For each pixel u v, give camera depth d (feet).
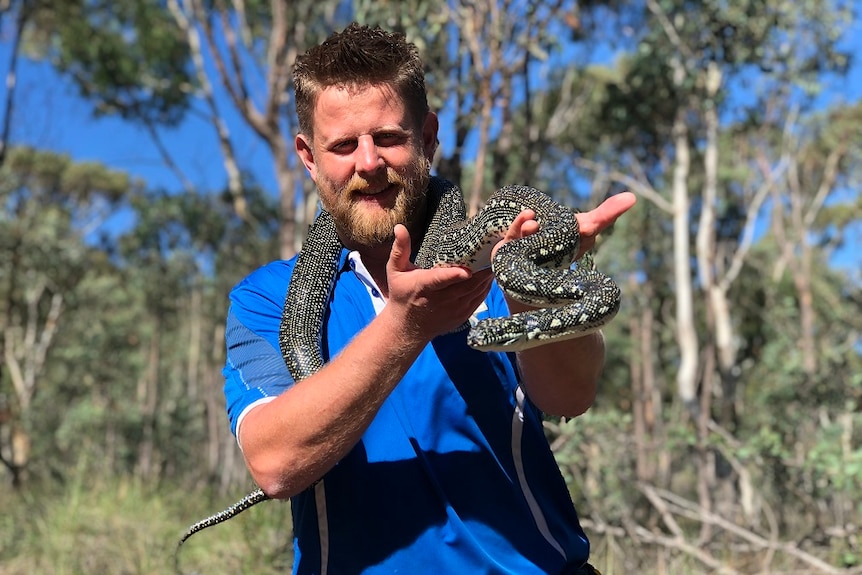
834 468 27.53
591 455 28.50
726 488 45.88
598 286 8.93
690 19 54.13
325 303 10.57
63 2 69.62
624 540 27.78
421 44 27.17
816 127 101.71
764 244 115.24
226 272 113.29
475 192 25.45
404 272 8.08
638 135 80.69
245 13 61.82
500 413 9.87
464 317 8.38
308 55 10.06
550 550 9.66
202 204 101.30
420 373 9.71
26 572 31.32
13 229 92.68
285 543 27.86
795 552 25.81
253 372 9.77
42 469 75.82
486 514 9.46
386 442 9.57
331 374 8.43
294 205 52.47
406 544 9.35
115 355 128.16
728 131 91.71
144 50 69.46
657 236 97.55
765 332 106.52
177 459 109.29
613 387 123.54
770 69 52.70
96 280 123.85
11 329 105.19
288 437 8.55
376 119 9.77
